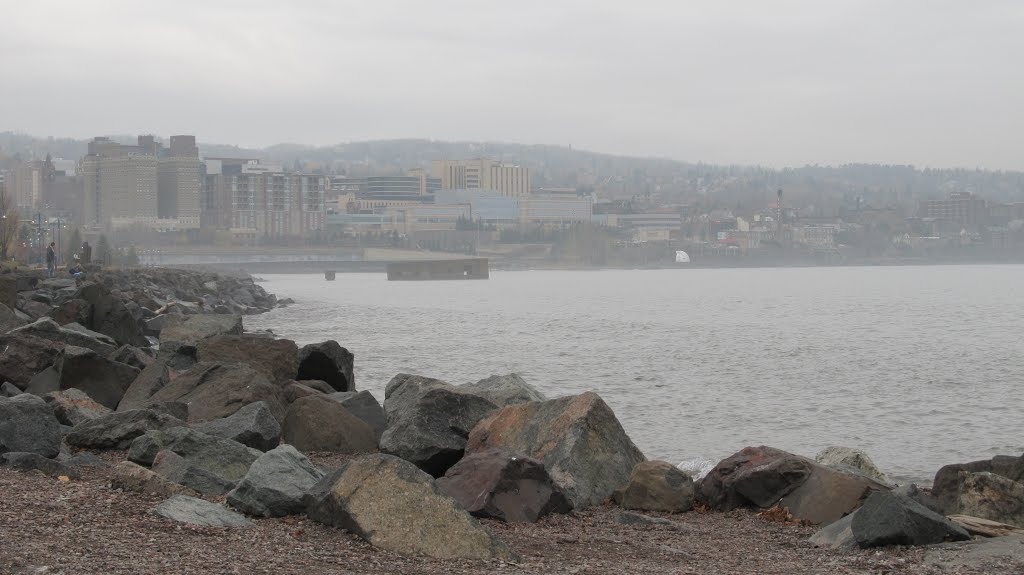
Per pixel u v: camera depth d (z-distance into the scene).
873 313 127.12
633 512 17.61
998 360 64.75
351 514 13.71
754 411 40.50
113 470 15.92
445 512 13.71
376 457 14.30
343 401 24.06
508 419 19.77
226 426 20.16
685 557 14.19
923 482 26.53
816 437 34.69
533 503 16.61
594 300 161.12
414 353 64.06
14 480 15.65
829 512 17.22
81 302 37.62
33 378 25.44
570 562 13.48
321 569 12.00
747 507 18.30
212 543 12.83
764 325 101.69
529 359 61.84
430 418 20.36
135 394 24.14
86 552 11.73
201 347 27.19
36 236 173.12
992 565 13.54
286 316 103.25
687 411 40.16
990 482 17.31
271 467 15.30
